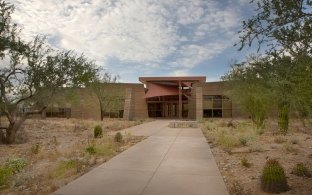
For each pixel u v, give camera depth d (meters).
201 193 7.00
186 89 58.81
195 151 13.20
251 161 10.87
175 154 12.44
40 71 18.44
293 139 15.34
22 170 9.77
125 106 50.06
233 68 26.66
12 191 7.77
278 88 5.90
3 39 17.03
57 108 52.25
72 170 9.34
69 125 30.88
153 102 58.03
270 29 5.66
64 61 19.23
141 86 56.25
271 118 27.39
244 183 7.97
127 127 29.30
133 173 9.01
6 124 28.14
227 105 50.62
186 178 8.38
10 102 19.00
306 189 7.19
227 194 6.94
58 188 7.56
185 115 58.47
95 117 51.97
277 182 7.05
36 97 19.66
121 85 54.53
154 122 39.59
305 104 5.47
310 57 5.31
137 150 13.58
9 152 14.87
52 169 9.66
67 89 20.84
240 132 19.70
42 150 14.03
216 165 10.15
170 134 21.31
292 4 5.26
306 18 5.32
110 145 14.40
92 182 8.01
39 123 32.31
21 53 17.83
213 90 51.75
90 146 13.00
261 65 6.17
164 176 8.62
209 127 25.09
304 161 10.55
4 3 16.86
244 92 21.41
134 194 6.95
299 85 5.39
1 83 17.83
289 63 5.59
